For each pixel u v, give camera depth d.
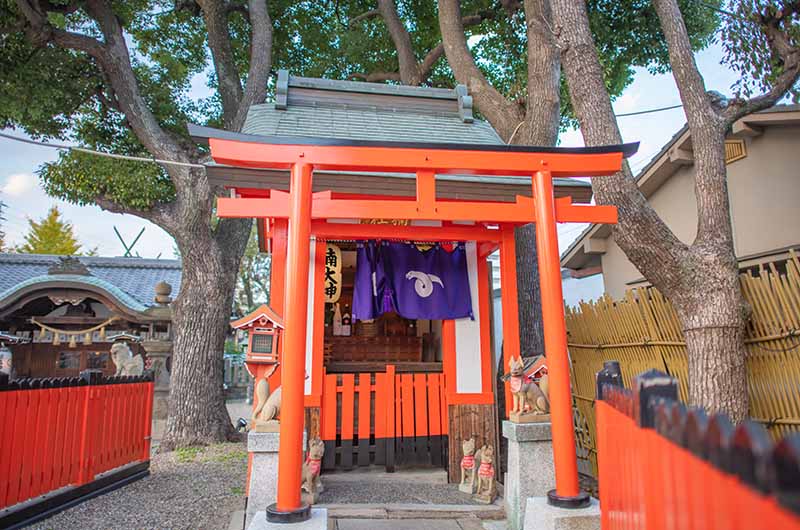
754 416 4.28
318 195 4.18
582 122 5.28
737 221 7.30
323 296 5.71
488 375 5.87
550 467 4.19
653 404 1.38
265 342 4.38
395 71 13.02
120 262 15.11
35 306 11.43
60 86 8.59
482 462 4.97
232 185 4.88
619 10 10.10
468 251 6.11
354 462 5.94
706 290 4.30
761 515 0.69
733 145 7.32
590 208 4.38
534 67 7.44
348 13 13.05
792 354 4.00
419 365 6.51
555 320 3.79
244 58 12.25
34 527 4.22
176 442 8.12
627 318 5.83
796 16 5.16
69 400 4.85
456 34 8.95
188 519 4.54
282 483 3.13
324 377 5.78
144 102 8.70
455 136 6.68
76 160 8.46
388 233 5.53
